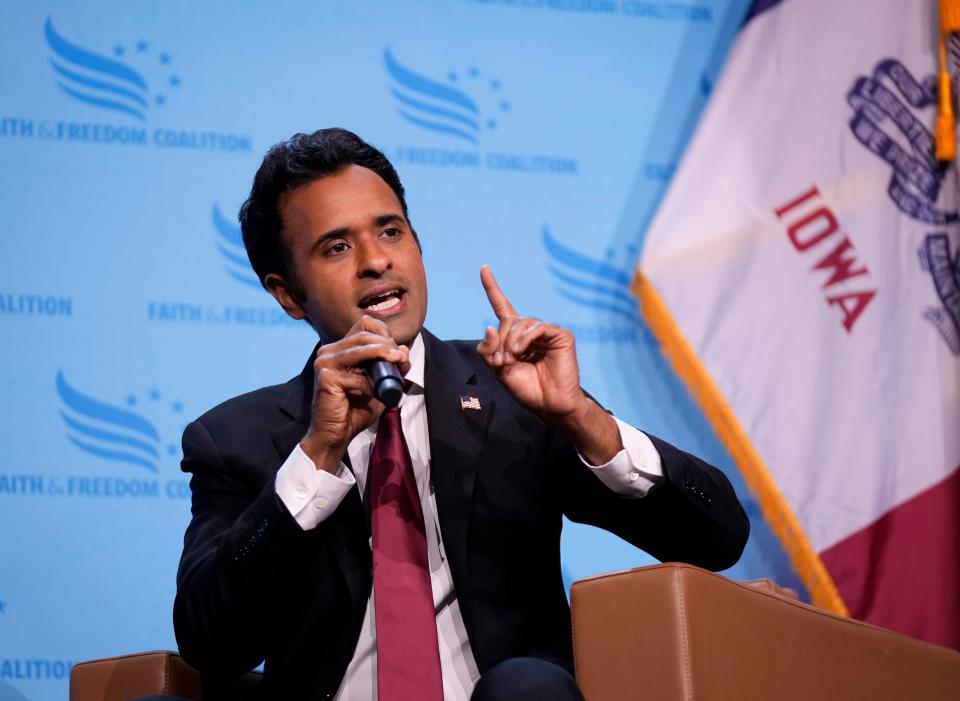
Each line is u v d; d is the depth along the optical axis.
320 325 6.72
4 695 10.38
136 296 11.25
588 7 12.62
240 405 7.01
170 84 11.66
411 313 6.50
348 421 5.90
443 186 11.99
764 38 12.71
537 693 5.05
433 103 12.12
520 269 11.99
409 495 6.23
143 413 11.09
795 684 5.69
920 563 11.60
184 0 11.84
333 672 6.12
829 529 11.68
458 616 6.30
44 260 11.12
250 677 7.28
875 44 12.64
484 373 6.98
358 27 12.13
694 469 6.38
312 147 6.69
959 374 11.98
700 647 5.43
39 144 11.30
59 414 10.91
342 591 6.22
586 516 6.75
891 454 11.83
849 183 12.36
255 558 5.85
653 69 12.66
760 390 11.91
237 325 11.41
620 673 5.50
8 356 10.91
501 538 6.41
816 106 12.52
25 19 11.48
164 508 10.98
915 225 12.26
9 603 10.52
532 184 12.17
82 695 7.09
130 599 10.77
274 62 11.92
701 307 12.03
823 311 12.13
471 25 12.35
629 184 12.40
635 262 12.23
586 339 11.96
